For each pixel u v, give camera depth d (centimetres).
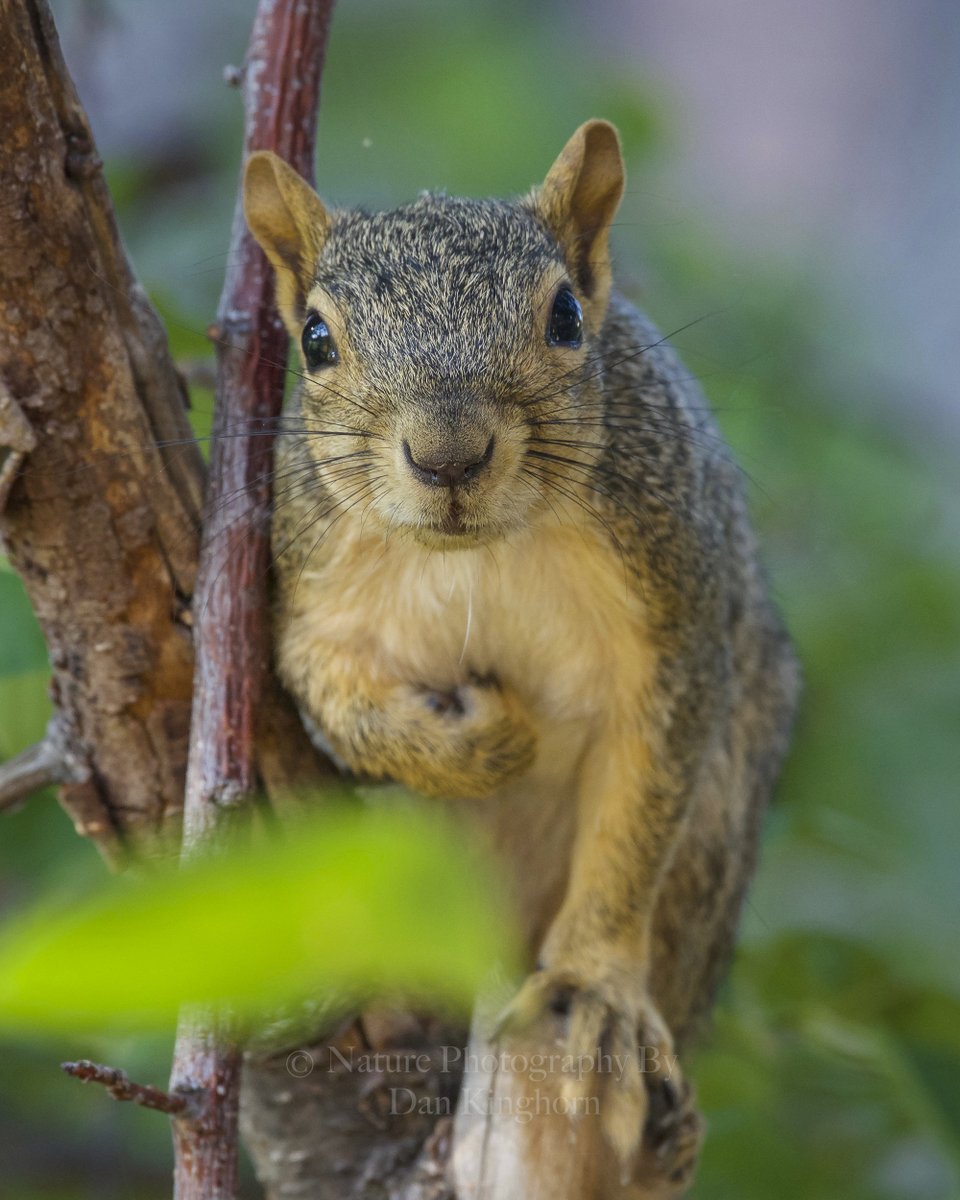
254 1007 114
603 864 186
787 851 193
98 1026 113
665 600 185
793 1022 191
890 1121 191
